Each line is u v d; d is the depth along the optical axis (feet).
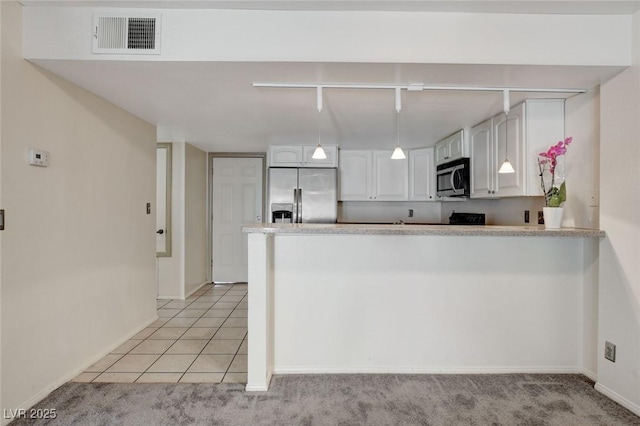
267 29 6.38
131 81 7.39
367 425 6.09
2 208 5.94
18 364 6.28
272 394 7.06
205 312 12.57
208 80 7.30
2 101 5.93
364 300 8.02
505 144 9.35
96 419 6.20
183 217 14.30
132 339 9.95
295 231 6.95
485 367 8.05
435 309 8.04
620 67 6.46
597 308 7.50
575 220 8.00
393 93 8.03
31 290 6.55
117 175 9.34
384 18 6.40
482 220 12.65
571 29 6.42
